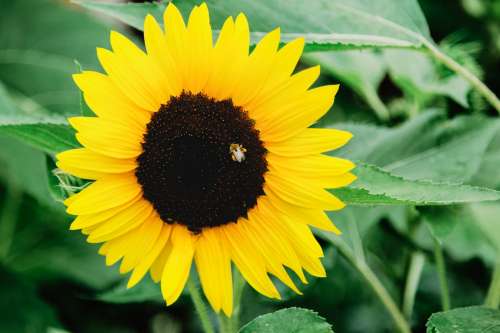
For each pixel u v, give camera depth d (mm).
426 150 1355
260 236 1202
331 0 1271
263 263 1201
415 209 1311
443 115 1364
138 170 1188
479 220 1375
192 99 1192
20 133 1197
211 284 1198
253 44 1234
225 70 1186
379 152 1350
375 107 1469
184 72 1185
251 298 1405
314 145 1188
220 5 1238
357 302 1483
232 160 1199
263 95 1190
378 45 1262
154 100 1183
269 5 1252
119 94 1169
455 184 1172
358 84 1465
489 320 1203
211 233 1204
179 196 1194
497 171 1382
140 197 1192
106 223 1181
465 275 1498
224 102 1194
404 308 1411
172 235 1197
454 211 1308
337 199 1175
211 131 1193
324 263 1381
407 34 1271
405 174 1341
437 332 1199
